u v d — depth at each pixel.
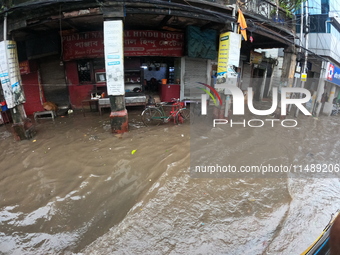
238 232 2.66
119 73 5.59
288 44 9.38
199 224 2.80
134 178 3.98
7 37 5.69
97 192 3.67
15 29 5.69
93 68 8.99
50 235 2.89
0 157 5.14
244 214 2.96
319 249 1.63
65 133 6.37
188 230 2.72
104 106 8.09
